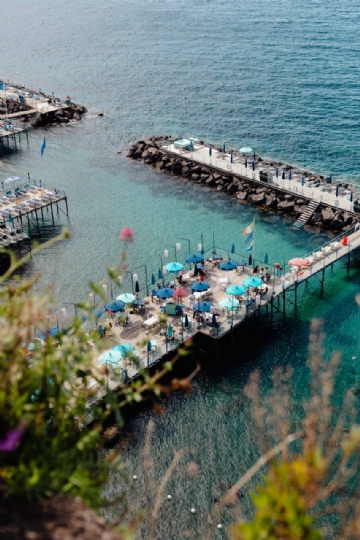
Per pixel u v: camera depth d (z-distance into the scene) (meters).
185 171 111.94
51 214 97.19
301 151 122.69
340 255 80.38
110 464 12.21
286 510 8.95
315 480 9.34
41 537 9.23
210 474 49.66
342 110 144.75
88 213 98.75
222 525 44.69
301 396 56.69
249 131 133.62
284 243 89.44
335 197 98.06
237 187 105.06
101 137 131.25
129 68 182.88
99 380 12.88
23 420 10.26
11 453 10.48
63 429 11.41
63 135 132.25
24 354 11.55
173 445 52.88
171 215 98.06
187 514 45.84
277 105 149.12
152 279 72.06
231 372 62.47
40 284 77.62
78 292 76.94
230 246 88.75
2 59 197.25
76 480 10.12
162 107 149.50
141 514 11.30
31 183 109.25
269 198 100.00
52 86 167.62
